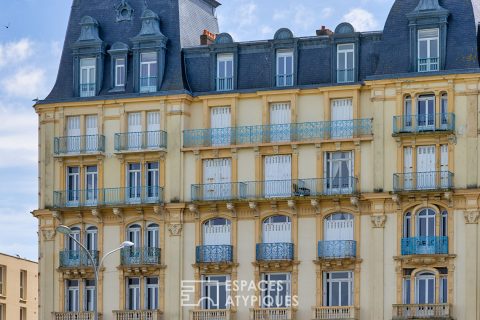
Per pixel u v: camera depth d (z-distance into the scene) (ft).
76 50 300.61
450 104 273.54
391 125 277.03
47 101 299.38
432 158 274.98
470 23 276.82
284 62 289.33
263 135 285.64
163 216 290.15
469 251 270.46
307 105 285.23
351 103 282.77
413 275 273.54
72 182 298.35
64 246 297.12
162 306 288.30
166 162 290.97
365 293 276.82
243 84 290.97
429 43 277.23
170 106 291.79
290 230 283.18
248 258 284.41
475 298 269.23
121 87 297.53
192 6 306.96
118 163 294.46
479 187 270.46
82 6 307.17
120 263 291.38
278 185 283.79
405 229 275.59
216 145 287.89
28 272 403.95
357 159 279.69
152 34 294.87
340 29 285.64
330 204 280.51
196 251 286.87
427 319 270.05
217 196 286.87
